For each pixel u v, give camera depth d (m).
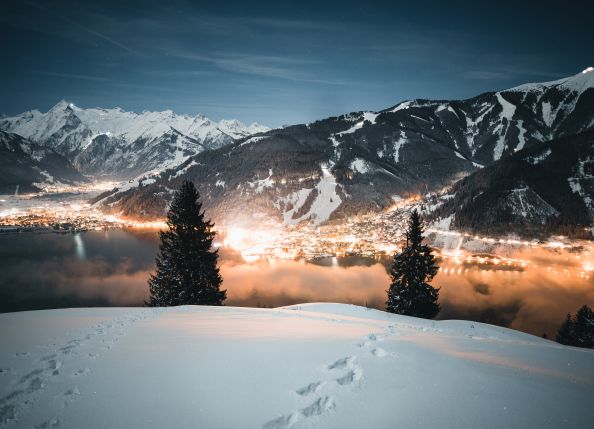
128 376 7.52
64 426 5.56
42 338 11.23
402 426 5.03
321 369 7.46
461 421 5.07
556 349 10.52
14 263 125.94
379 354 8.29
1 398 6.58
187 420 5.60
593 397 6.03
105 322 14.29
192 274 30.53
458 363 7.73
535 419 5.09
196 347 9.56
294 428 5.23
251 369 7.64
